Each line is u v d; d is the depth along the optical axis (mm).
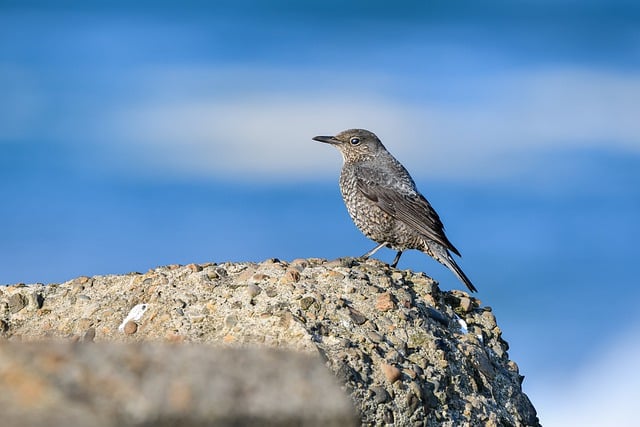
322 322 13039
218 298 13617
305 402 10172
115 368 9727
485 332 14891
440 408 12594
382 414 12000
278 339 12625
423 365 12906
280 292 13664
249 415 9578
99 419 8859
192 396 9469
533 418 13953
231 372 10133
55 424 8594
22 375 9234
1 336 13734
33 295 14375
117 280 14648
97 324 13609
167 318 13312
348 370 12078
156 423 9102
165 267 14891
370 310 13633
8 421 8539
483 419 12867
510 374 14328
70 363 9727
